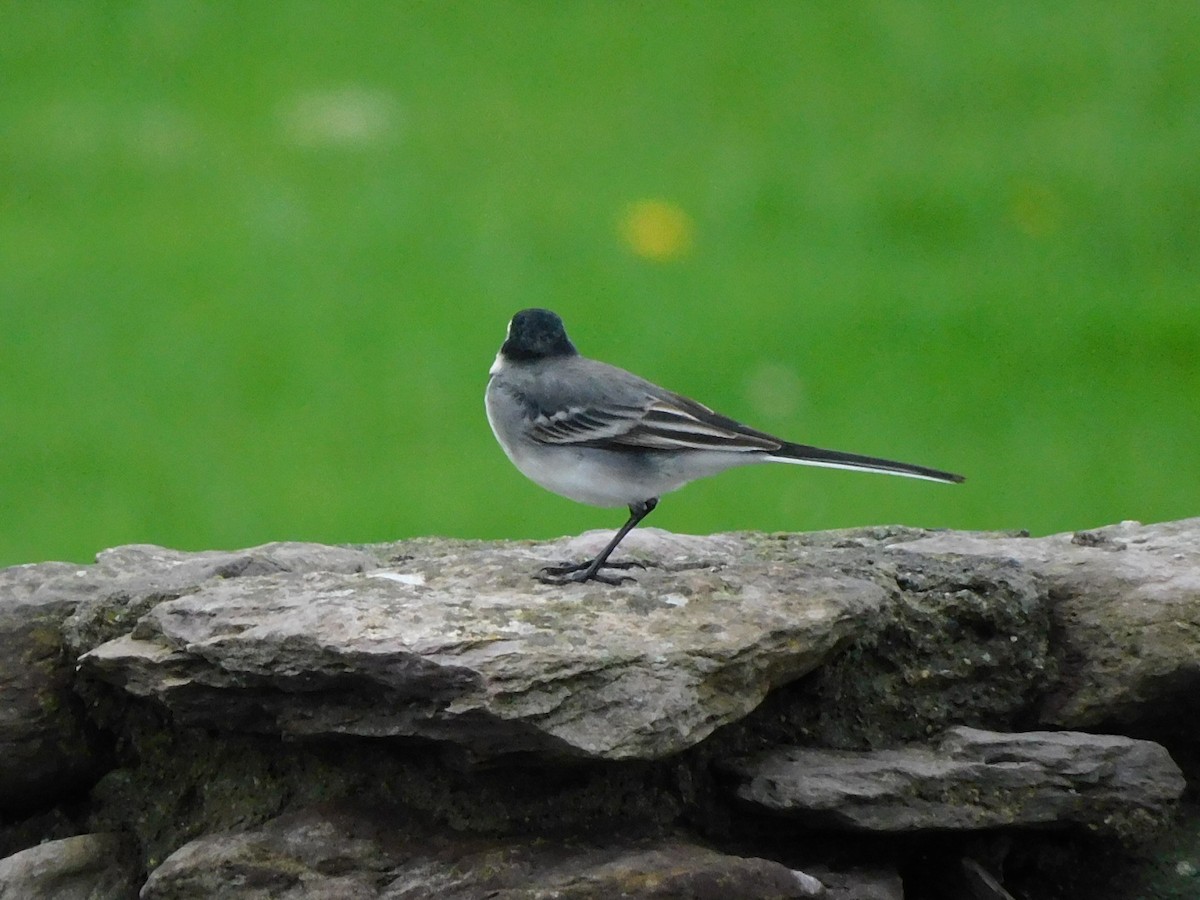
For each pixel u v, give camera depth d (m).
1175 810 9.50
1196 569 9.98
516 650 8.27
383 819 8.81
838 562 10.02
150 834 9.36
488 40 35.44
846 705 9.41
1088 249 24.28
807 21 36.59
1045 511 17.17
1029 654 9.59
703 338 20.91
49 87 32.28
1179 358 20.55
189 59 34.19
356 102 31.94
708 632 8.69
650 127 30.00
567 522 17.27
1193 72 32.22
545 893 8.27
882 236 24.95
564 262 23.66
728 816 9.09
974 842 9.12
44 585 9.72
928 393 19.80
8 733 9.33
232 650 8.55
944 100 31.28
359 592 9.16
